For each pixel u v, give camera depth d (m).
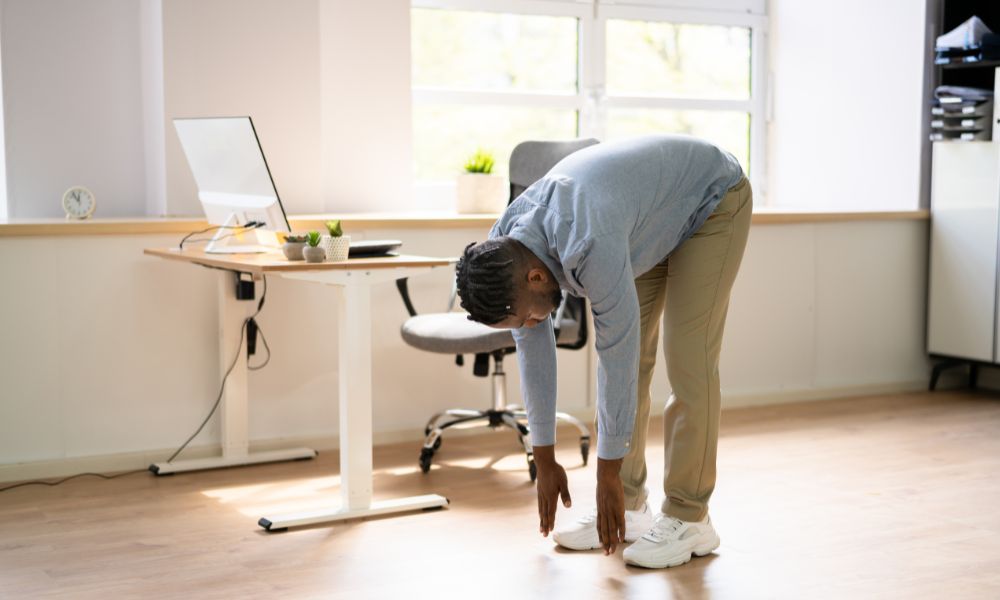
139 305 3.83
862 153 5.47
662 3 5.55
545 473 2.29
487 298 2.04
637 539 2.78
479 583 2.59
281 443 4.07
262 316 4.02
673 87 5.66
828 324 5.12
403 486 3.55
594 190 2.18
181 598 2.52
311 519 3.09
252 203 3.29
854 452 3.99
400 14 4.78
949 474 3.65
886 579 2.60
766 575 2.63
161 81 4.16
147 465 3.85
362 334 3.14
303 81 4.38
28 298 3.67
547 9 5.25
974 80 5.27
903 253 5.26
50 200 4.31
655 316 2.74
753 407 4.91
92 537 3.01
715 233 2.51
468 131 5.13
